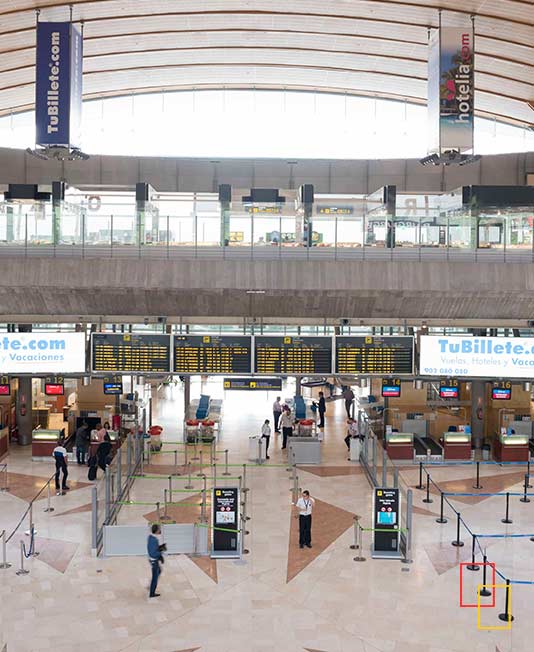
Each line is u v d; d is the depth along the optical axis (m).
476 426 25.75
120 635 12.11
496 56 30.09
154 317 20.19
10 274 18.80
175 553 15.80
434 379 20.75
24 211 19.16
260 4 26.94
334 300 19.39
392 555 15.63
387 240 19.28
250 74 35.06
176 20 28.48
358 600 13.48
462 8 25.86
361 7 26.88
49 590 13.84
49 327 22.06
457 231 19.28
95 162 30.73
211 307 19.75
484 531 17.41
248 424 30.70
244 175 31.11
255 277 18.84
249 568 15.02
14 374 19.98
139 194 20.62
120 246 19.11
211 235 19.14
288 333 20.02
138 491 20.58
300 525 16.20
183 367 19.59
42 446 23.94
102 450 21.69
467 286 18.97
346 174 31.08
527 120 36.84
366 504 19.41
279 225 19.17
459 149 22.36
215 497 15.81
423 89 35.41
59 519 18.03
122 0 26.14
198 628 12.37
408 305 19.64
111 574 14.65
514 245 19.34
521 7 25.11
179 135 37.09
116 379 23.02
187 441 26.62
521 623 12.58
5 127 37.84
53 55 21.69
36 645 11.74
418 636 12.12
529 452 24.42
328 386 36.38
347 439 25.23
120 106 37.16
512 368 19.92
